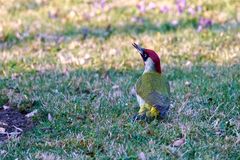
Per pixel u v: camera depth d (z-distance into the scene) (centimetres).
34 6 2156
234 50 1591
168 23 1895
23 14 2058
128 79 1393
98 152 1016
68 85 1350
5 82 1379
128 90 1312
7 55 1603
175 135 1067
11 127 1146
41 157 998
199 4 2055
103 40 1750
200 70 1444
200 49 1602
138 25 1902
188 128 1078
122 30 1859
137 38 1741
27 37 1795
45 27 1902
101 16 2000
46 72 1457
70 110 1194
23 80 1389
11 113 1209
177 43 1669
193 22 1900
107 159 991
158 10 2038
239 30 1770
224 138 1060
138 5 2030
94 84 1359
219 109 1187
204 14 1967
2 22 1955
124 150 1012
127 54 1585
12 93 1291
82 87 1341
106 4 2120
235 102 1215
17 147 1050
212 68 1452
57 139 1074
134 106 1203
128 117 1148
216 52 1579
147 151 1011
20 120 1177
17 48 1689
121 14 2022
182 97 1247
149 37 1734
